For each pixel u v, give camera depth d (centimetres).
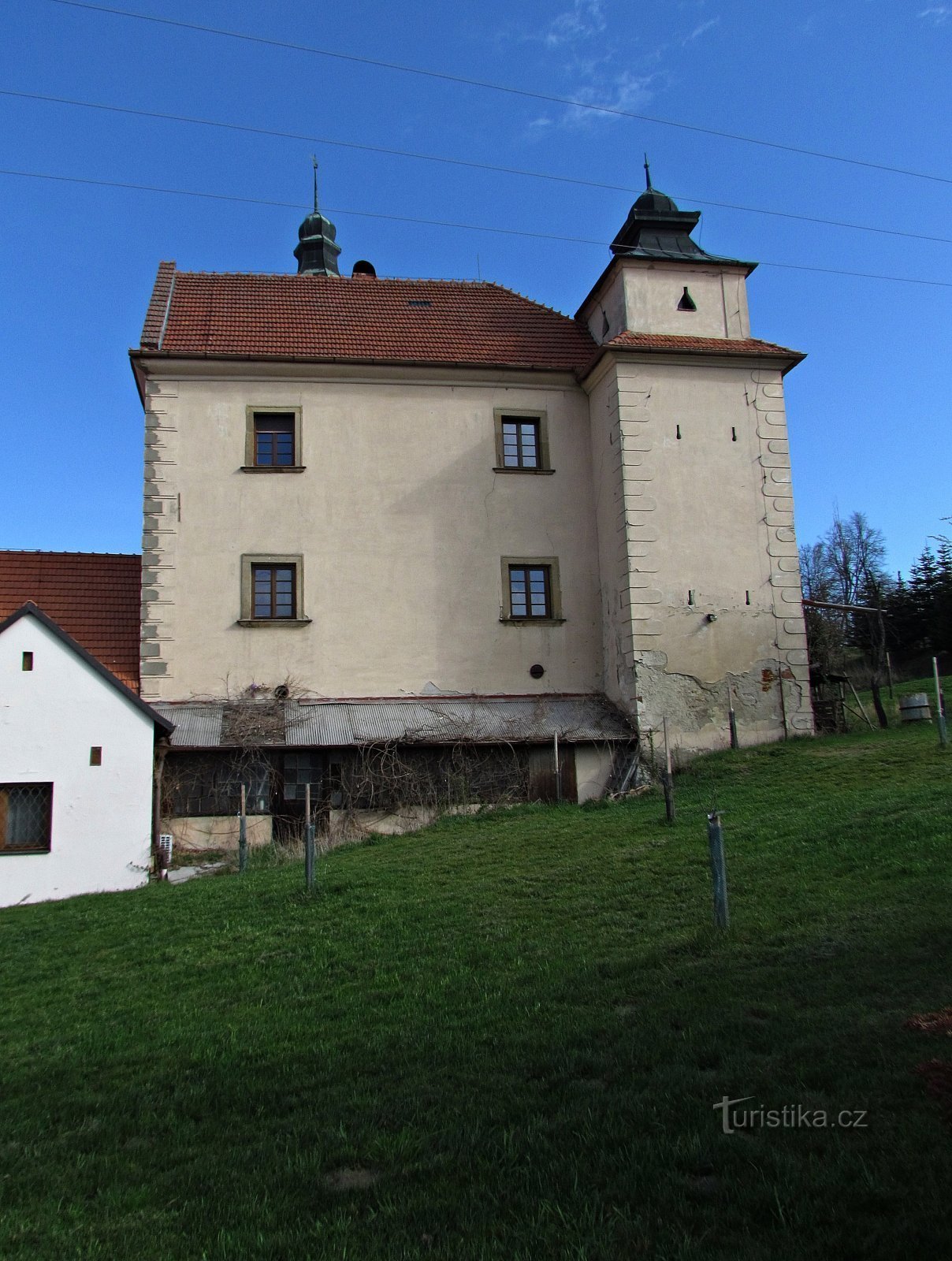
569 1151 538
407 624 2423
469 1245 454
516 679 2450
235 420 2447
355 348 2561
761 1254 418
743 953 862
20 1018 935
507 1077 659
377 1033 786
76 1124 668
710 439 2466
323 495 2447
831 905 976
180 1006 929
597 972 872
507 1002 826
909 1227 423
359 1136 592
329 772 2177
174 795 2098
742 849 1297
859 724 2586
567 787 2261
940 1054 583
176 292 2711
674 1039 680
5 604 2348
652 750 2275
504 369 2558
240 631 2345
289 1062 746
